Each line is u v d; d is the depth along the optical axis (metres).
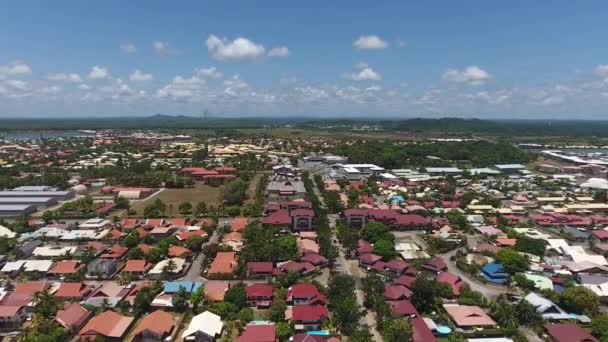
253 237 146.25
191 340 89.75
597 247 152.00
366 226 155.50
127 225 168.25
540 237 160.38
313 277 124.62
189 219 180.75
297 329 94.12
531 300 105.31
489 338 91.00
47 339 84.88
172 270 123.56
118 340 89.88
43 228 162.62
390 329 88.25
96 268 122.62
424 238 160.12
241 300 104.12
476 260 134.25
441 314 101.12
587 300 101.56
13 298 102.56
